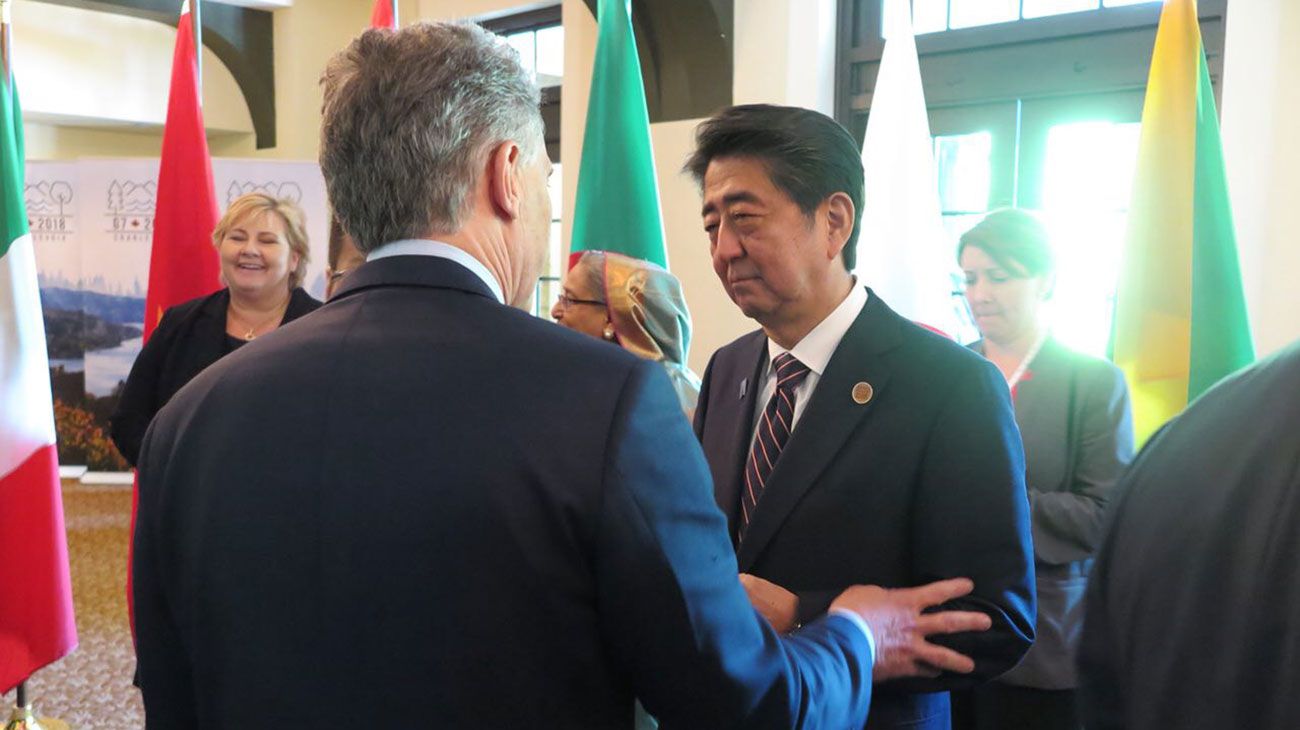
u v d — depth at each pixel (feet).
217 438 2.48
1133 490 1.77
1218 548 1.51
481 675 2.20
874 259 8.13
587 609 2.26
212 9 24.66
